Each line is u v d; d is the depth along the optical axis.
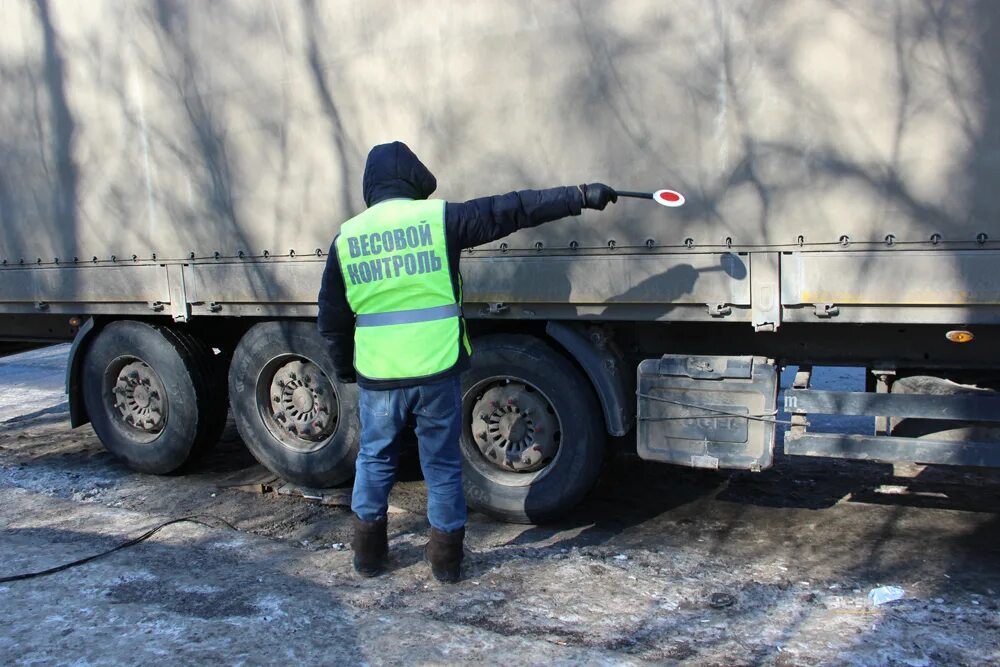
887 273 3.41
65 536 4.38
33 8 5.21
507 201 3.40
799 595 3.54
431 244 3.40
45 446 6.60
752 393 3.83
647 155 3.75
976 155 3.23
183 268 4.96
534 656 2.94
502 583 3.71
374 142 4.30
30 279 5.55
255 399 5.06
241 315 4.86
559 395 4.21
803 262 3.54
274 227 4.63
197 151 4.80
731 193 3.62
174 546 4.21
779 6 3.45
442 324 3.46
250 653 3.01
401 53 4.18
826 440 3.79
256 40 4.54
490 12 3.96
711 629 3.23
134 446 5.54
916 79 3.28
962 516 4.43
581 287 3.95
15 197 5.50
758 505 4.73
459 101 4.08
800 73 3.45
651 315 3.86
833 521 4.43
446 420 3.53
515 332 4.38
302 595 3.53
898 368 3.83
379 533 3.75
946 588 3.56
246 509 4.92
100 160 5.14
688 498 4.88
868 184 3.40
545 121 3.92
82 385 5.72
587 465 4.22
